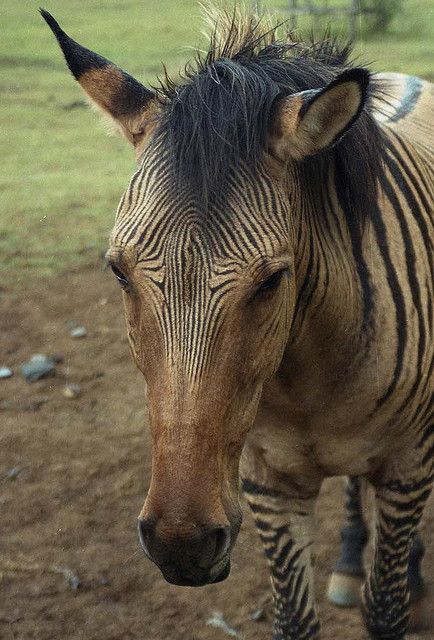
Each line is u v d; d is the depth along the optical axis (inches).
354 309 102.9
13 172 362.9
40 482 179.6
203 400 80.4
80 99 480.7
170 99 91.1
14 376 218.1
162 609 147.3
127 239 82.7
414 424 112.0
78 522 168.1
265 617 145.4
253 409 87.2
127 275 83.4
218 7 112.1
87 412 203.8
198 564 80.5
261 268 81.7
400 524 117.4
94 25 665.6
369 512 169.0
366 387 105.6
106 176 356.8
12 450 189.8
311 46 107.4
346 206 102.7
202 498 79.2
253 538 163.9
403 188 115.1
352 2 612.7
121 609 147.4
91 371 219.3
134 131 93.3
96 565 157.0
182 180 81.9
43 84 512.4
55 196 331.9
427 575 153.9
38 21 690.8
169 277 80.5
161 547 79.4
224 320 80.7
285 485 115.3
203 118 83.9
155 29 637.3
